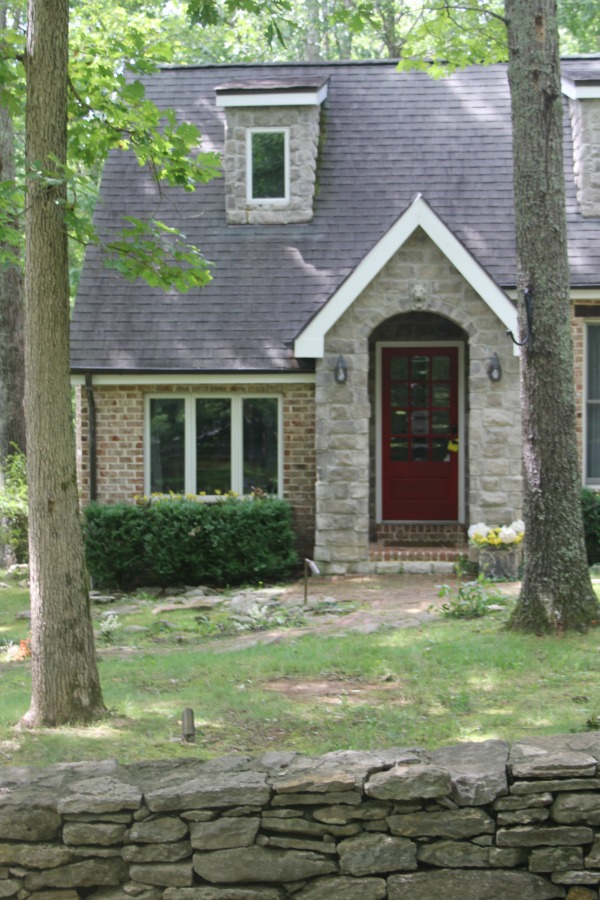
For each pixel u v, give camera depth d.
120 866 4.50
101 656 8.94
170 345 13.96
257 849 4.47
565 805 4.43
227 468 14.32
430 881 4.44
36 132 6.30
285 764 4.73
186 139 7.85
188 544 13.23
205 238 15.16
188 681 7.62
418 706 6.58
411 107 16.39
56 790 4.61
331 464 13.27
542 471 8.62
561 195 8.63
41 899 4.48
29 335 6.30
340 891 4.45
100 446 14.15
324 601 11.43
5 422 16.62
